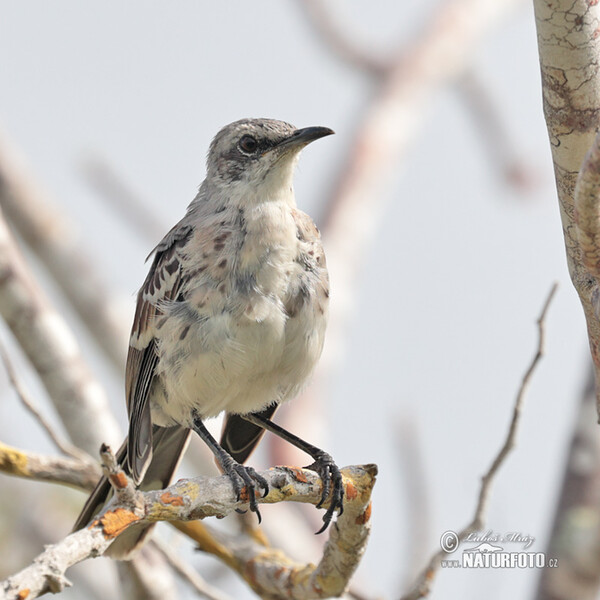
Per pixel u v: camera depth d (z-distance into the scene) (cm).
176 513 737
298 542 1358
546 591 1116
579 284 783
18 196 1341
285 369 1020
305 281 1007
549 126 759
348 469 872
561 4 714
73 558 656
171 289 1012
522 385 927
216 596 1012
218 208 1039
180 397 1015
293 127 1077
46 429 985
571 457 1170
